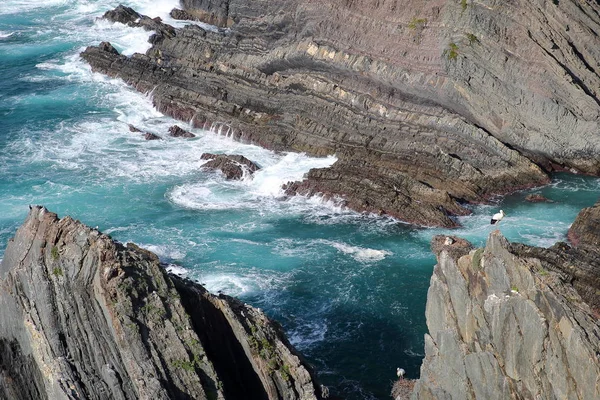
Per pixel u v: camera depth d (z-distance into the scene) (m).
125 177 72.75
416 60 74.62
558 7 74.81
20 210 67.31
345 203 66.81
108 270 40.81
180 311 40.78
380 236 63.19
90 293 41.38
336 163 71.31
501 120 71.56
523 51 71.88
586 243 59.38
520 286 36.56
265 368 40.97
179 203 68.50
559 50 72.19
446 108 73.50
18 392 43.84
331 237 63.44
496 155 70.44
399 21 76.31
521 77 71.31
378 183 67.56
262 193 70.00
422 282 57.81
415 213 64.88
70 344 40.50
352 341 52.53
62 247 42.78
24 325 42.75
